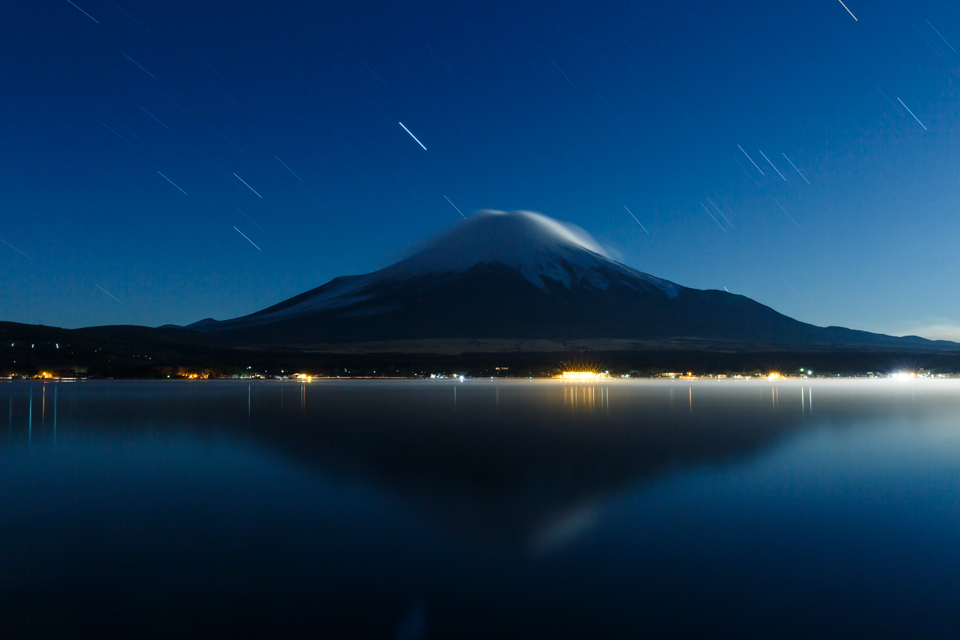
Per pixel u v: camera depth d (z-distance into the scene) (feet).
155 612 28.68
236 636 26.43
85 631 26.84
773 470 60.90
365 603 29.60
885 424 104.68
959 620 27.66
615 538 38.91
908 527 40.98
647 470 61.11
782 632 26.66
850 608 28.86
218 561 34.91
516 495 50.19
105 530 40.73
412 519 43.24
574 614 28.35
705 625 27.27
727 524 41.81
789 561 34.73
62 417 118.83
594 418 116.16
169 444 80.33
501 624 27.43
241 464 65.00
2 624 27.53
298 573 33.19
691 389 261.44
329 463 65.26
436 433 91.97
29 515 44.39
